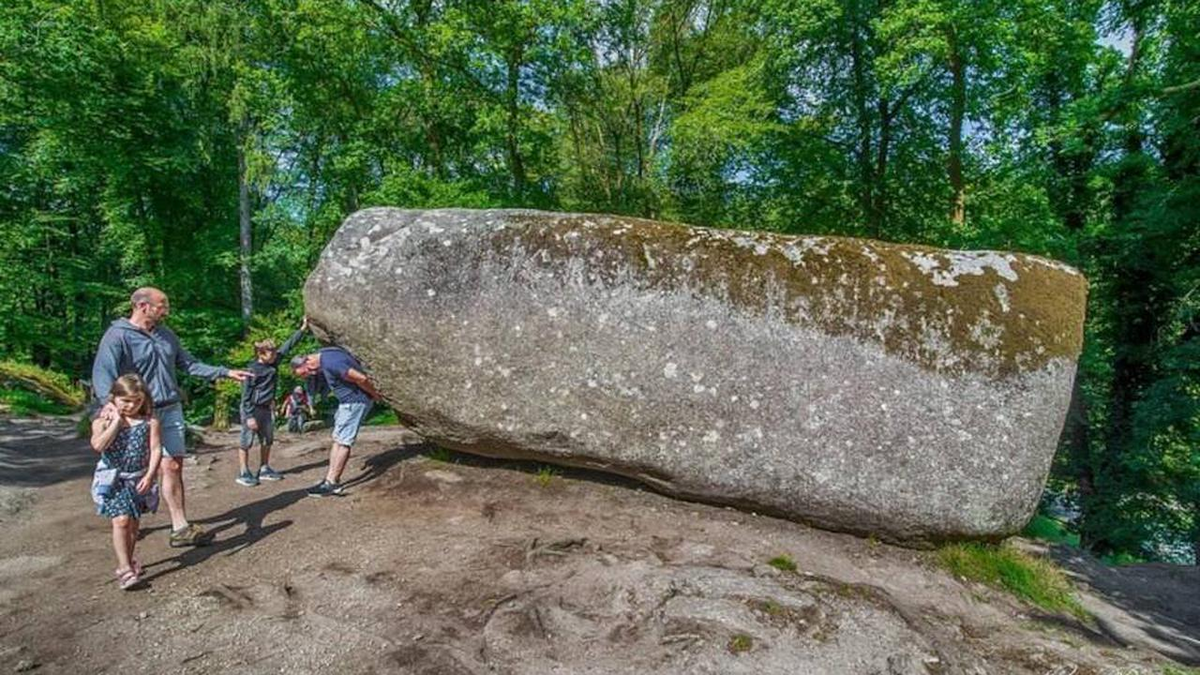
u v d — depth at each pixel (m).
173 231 16.84
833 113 12.14
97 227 18.73
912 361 4.27
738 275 4.54
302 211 13.52
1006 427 4.19
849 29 10.86
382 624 3.14
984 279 4.34
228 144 16.78
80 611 3.23
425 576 3.63
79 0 13.35
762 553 4.16
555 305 4.68
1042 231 9.32
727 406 4.45
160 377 3.89
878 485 4.26
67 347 17.86
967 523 4.24
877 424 4.27
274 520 4.48
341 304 4.95
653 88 14.55
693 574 3.70
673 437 4.55
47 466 6.59
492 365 4.76
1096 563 5.30
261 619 3.17
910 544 4.43
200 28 12.97
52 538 4.30
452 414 4.95
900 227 11.88
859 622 3.38
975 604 3.96
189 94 15.42
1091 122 8.83
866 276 4.42
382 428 7.69
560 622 3.22
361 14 11.44
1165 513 10.72
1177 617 4.55
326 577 3.60
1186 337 10.84
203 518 4.56
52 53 12.94
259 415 5.43
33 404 11.82
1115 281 11.60
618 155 14.76
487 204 11.65
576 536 4.22
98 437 3.34
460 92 12.39
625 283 4.63
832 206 12.48
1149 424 10.04
